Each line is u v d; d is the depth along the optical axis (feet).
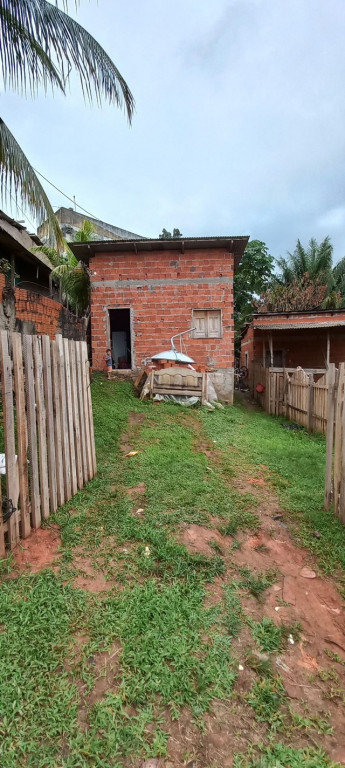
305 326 44.27
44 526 10.35
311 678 6.46
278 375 36.60
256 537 10.87
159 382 31.14
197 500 12.44
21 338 9.28
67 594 7.83
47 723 5.33
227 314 36.81
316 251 82.89
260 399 43.80
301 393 30.76
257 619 7.70
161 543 9.74
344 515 11.69
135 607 7.55
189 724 5.49
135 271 36.99
